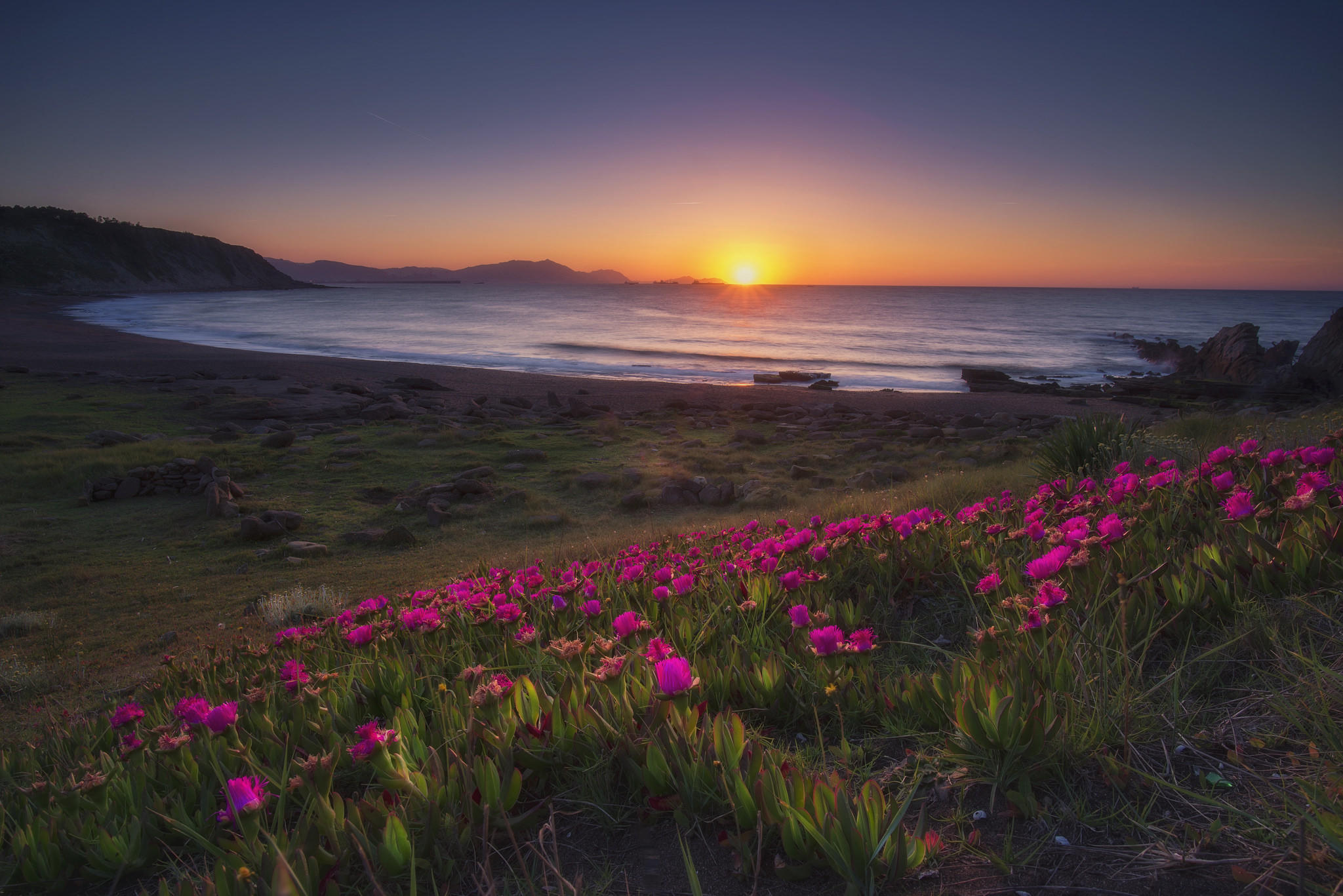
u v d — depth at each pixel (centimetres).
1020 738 173
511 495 1622
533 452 2055
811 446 2286
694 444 2289
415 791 184
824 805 157
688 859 133
